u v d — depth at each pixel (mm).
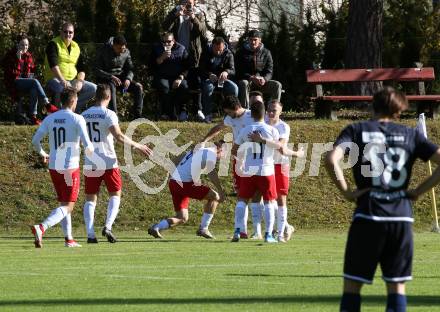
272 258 41094
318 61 82438
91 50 75125
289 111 80750
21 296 28719
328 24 84000
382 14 82438
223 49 69312
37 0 84312
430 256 42719
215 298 28312
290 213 63438
